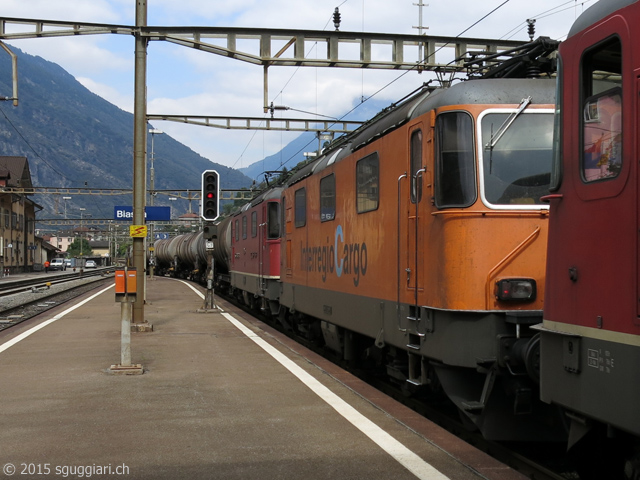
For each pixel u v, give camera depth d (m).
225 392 8.09
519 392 6.01
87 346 12.16
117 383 8.69
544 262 6.33
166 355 11.06
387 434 6.13
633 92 3.76
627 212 3.76
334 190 10.80
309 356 11.06
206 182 17.20
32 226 82.88
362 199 9.26
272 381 8.78
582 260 4.18
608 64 4.06
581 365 4.14
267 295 17.39
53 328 15.14
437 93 7.13
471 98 6.50
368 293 8.98
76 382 8.76
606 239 3.94
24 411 7.14
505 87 6.59
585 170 4.21
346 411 7.07
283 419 6.74
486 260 6.29
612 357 3.84
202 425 6.53
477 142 6.39
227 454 5.57
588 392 4.06
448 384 6.70
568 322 4.31
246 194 40.69
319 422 6.61
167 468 5.21
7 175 64.19
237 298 24.97
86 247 146.25
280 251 15.61
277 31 14.63
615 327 3.82
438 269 6.57
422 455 5.49
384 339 8.32
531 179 6.43
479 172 6.37
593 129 4.16
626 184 3.78
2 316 19.23
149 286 36.03
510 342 6.07
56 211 49.72
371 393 8.09
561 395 4.36
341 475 5.00
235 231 24.25
